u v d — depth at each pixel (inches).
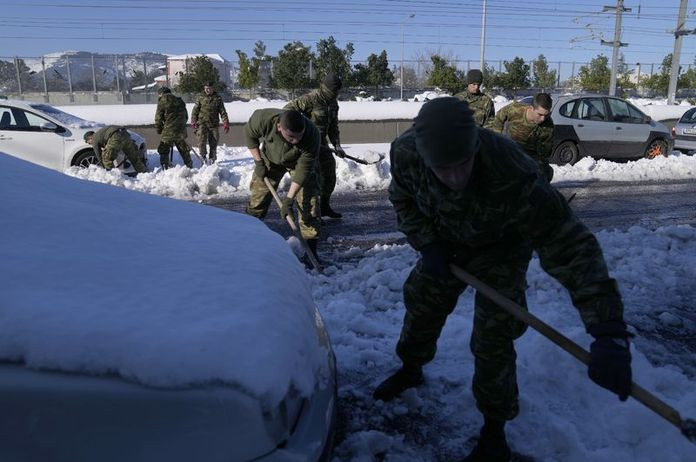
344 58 1242.6
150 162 495.5
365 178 377.7
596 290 75.6
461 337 138.4
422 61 1330.0
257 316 70.5
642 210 305.3
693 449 97.5
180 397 60.1
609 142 478.0
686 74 1550.2
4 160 105.4
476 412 112.5
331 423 75.5
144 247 84.5
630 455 98.8
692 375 127.6
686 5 1021.8
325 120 260.4
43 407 58.7
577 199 335.0
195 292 73.4
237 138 724.0
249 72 1207.6
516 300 90.7
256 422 61.6
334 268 196.1
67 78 975.0
